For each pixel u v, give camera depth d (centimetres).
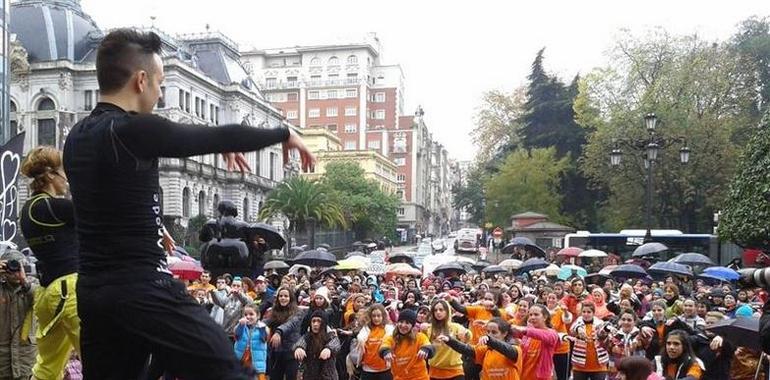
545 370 916
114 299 213
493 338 845
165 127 210
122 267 217
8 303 517
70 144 224
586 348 988
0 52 3697
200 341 217
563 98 5850
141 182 219
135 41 235
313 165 218
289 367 971
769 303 412
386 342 884
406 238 11388
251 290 1155
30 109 5816
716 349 793
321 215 5444
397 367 877
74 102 5941
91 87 5931
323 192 5644
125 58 231
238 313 980
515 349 846
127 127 211
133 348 223
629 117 4053
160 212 229
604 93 4388
